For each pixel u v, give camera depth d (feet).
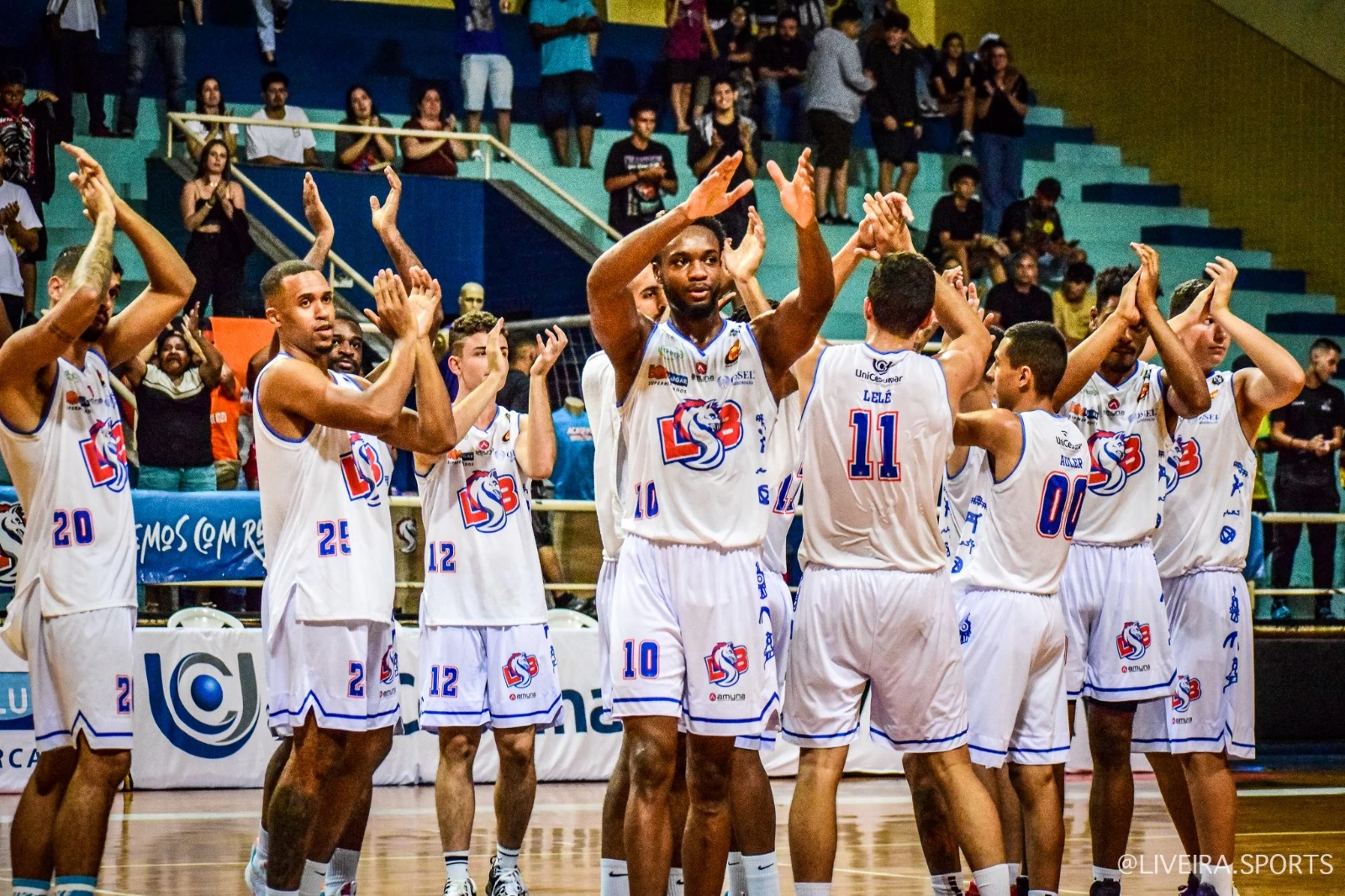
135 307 20.34
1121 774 22.26
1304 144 66.74
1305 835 31.35
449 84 67.51
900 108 64.03
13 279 48.32
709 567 18.20
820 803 18.79
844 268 20.34
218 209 49.67
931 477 19.11
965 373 19.77
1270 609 51.96
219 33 64.49
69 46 56.44
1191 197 72.54
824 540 19.30
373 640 20.52
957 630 19.38
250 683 37.65
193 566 37.19
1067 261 62.13
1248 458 23.18
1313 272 66.54
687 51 63.57
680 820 19.83
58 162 56.80
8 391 18.62
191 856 27.66
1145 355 24.57
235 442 42.19
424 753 38.60
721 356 18.40
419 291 21.09
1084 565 22.43
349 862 21.94
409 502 39.19
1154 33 74.13
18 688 36.17
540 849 29.27
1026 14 81.56
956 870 20.71
